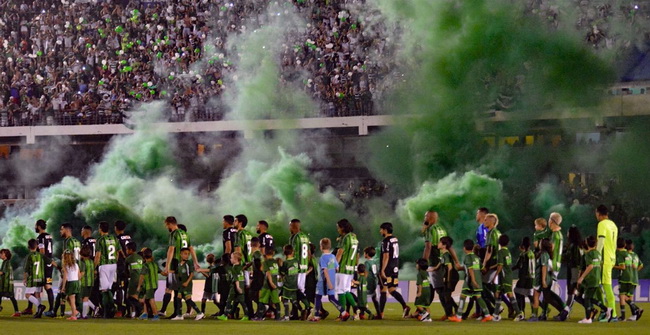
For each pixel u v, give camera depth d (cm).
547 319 1872
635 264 1866
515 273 3209
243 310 2028
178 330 1630
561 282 2516
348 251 1867
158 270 2002
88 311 2083
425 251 1875
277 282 1909
